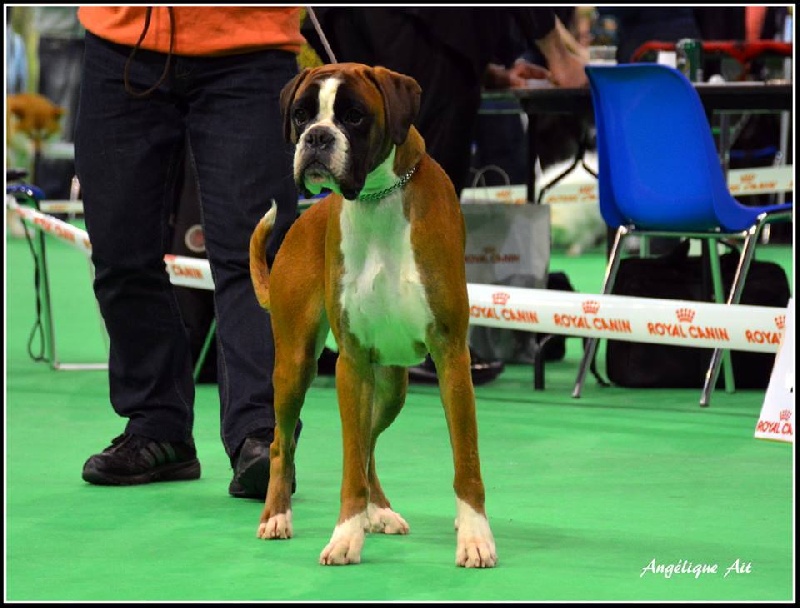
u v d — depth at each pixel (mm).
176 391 5883
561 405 7895
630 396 8242
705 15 13469
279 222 5594
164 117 5664
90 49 5660
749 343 6773
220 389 5695
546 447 6543
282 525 4727
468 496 4281
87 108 5664
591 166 16531
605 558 4371
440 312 4191
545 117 15211
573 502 5289
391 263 4191
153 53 5574
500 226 9047
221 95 5539
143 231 5707
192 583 4105
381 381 4773
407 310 4203
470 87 8250
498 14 8172
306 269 4617
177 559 4430
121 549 4582
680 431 6969
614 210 8164
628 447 6535
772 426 5969
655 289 8453
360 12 8211
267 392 5508
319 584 4059
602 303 7309
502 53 9359
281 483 4793
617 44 14289
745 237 7676
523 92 8742
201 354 8766
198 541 4699
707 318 6887
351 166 4016
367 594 3930
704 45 9781
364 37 8305
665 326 7059
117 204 5660
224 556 4465
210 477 5977
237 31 5508
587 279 14414
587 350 8219
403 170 4180
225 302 5598
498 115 14969
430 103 8180
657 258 8641
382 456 6352
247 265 5578
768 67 11562
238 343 5539
